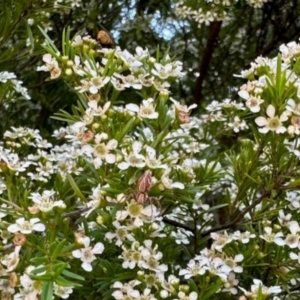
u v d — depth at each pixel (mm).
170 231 414
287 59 378
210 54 807
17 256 318
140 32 800
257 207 432
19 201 368
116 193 333
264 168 397
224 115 512
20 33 608
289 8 788
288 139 373
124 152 339
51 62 373
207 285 353
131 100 702
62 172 454
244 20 811
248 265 377
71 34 788
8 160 371
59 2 630
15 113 762
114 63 367
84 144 349
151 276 353
